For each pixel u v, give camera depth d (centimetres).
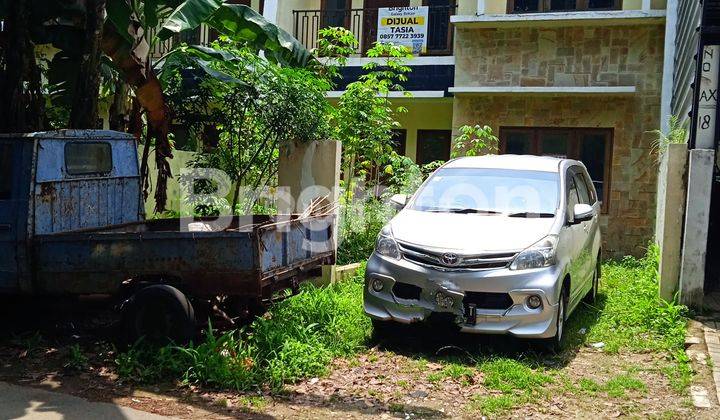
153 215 1134
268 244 591
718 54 888
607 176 1318
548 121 1343
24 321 688
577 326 746
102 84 1080
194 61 945
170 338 573
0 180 604
